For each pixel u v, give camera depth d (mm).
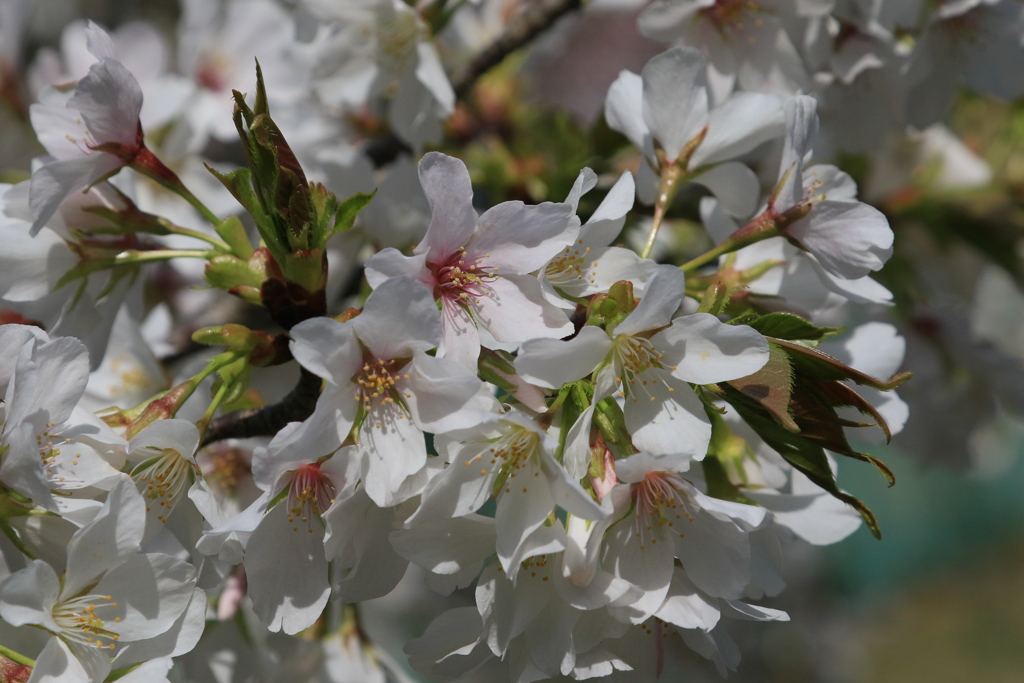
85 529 457
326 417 457
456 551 465
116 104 486
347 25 552
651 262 472
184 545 479
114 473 465
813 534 498
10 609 452
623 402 463
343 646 538
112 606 463
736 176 507
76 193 495
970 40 559
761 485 498
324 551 469
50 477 463
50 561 469
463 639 477
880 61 548
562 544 458
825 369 461
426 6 550
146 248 501
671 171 504
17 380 457
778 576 489
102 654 461
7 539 471
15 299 493
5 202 493
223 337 479
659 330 461
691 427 462
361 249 554
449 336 463
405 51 552
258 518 458
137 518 461
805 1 536
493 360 466
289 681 532
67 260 496
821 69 551
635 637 480
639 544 468
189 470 475
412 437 458
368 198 469
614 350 461
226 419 502
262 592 468
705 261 491
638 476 460
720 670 472
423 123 553
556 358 457
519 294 467
